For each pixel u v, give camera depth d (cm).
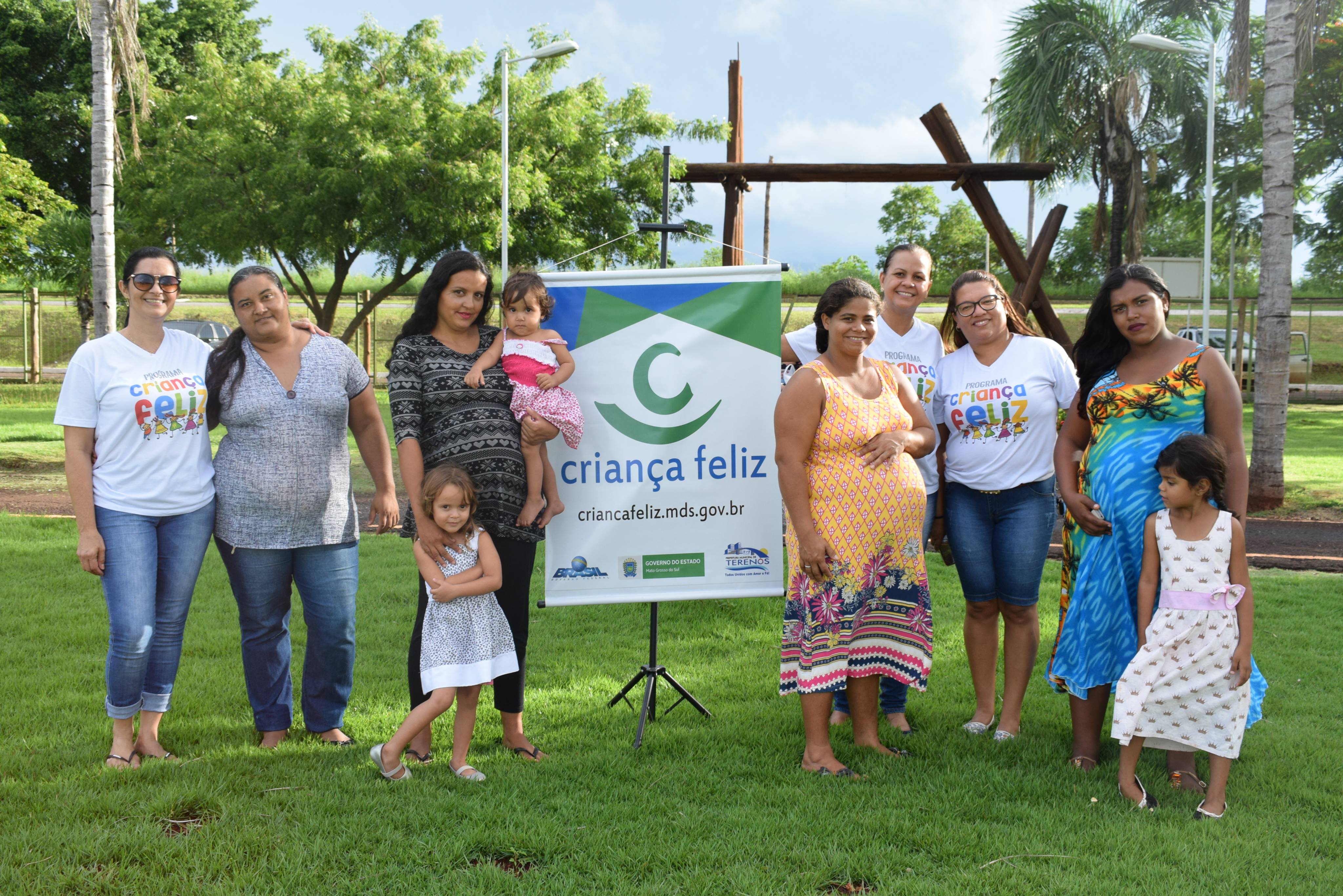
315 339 398
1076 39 2122
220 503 382
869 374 381
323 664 397
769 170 894
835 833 312
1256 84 2233
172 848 294
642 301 411
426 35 1633
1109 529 368
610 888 279
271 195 1528
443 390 375
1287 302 1058
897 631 381
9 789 335
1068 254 3400
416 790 343
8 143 2333
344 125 1490
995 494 411
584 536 414
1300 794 344
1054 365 408
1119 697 345
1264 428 1066
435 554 357
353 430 422
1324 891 275
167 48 2445
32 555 743
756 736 404
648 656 529
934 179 926
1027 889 275
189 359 379
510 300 387
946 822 321
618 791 345
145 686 379
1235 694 332
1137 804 337
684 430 414
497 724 421
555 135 1612
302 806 328
